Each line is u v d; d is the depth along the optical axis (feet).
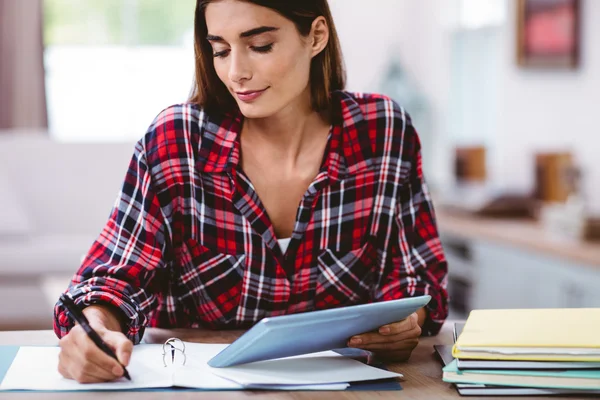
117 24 18.60
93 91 18.63
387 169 4.41
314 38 4.08
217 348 3.83
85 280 3.93
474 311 3.94
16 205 13.25
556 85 13.11
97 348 3.24
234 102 4.25
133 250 4.06
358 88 17.57
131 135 18.75
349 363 3.64
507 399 3.21
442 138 16.63
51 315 11.64
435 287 4.37
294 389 3.30
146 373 3.42
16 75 17.81
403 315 3.60
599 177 12.01
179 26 18.80
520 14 13.75
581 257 9.55
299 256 4.27
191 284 4.30
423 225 4.54
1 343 3.93
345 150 4.33
